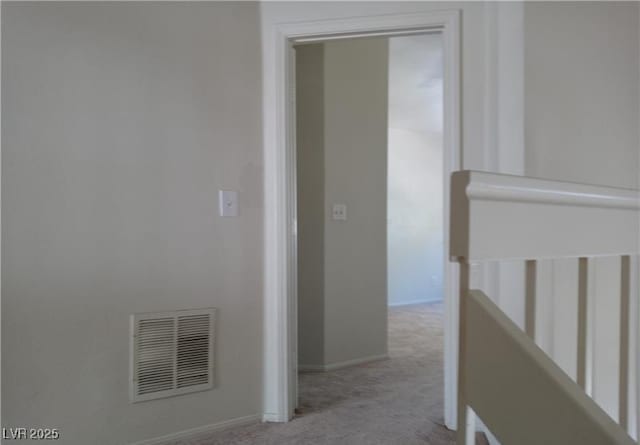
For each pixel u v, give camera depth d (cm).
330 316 302
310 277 301
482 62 205
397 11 209
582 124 193
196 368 197
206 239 201
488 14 203
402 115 555
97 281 175
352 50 316
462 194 66
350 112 316
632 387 140
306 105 305
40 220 164
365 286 321
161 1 192
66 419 168
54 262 166
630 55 199
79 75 173
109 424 177
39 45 164
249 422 210
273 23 217
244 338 210
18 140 160
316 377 283
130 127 184
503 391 66
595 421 55
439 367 306
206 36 203
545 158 187
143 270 185
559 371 60
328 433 199
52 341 165
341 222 310
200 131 200
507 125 194
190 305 196
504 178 69
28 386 161
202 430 198
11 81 159
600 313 181
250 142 213
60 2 169
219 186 204
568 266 178
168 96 193
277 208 214
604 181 195
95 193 175
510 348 65
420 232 631
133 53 185
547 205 77
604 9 197
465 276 72
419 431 201
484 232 67
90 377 173
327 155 303
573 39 194
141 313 184
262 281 215
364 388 261
